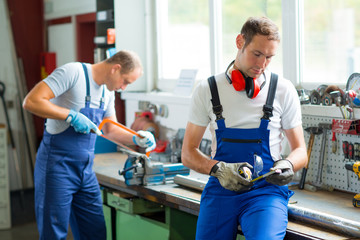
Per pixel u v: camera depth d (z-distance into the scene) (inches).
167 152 164.4
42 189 120.3
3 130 215.2
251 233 84.3
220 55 163.2
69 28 244.4
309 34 136.3
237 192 89.9
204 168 89.9
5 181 215.6
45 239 120.7
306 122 122.6
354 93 110.2
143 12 190.9
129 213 137.3
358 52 269.6
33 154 266.2
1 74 258.5
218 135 91.4
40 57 266.7
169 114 174.1
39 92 113.0
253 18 86.0
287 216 89.3
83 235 130.8
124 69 119.6
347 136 113.2
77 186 123.6
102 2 192.9
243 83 87.8
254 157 88.7
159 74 192.7
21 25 265.7
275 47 85.1
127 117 196.7
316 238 83.7
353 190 111.9
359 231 81.6
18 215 234.2
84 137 121.5
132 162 128.2
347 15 325.7
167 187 124.4
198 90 93.7
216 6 160.4
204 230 92.7
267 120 88.9
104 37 192.1
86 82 119.8
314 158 120.6
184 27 182.4
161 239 125.8
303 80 133.9
